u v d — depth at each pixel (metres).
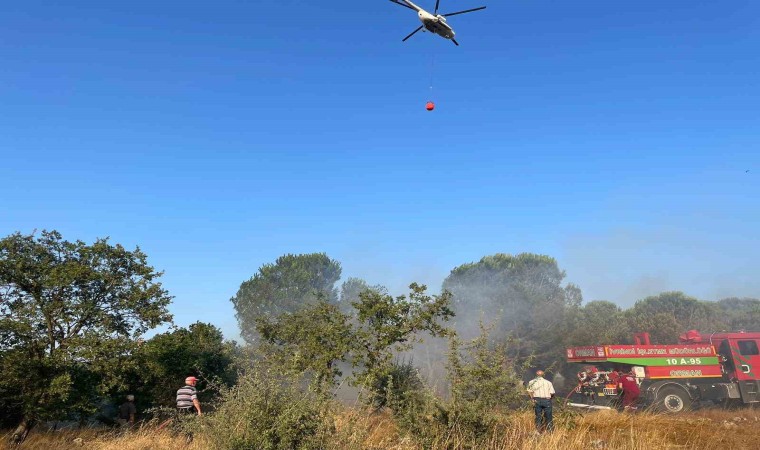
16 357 10.46
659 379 17.44
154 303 12.15
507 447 7.95
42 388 10.77
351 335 12.34
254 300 28.98
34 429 12.13
